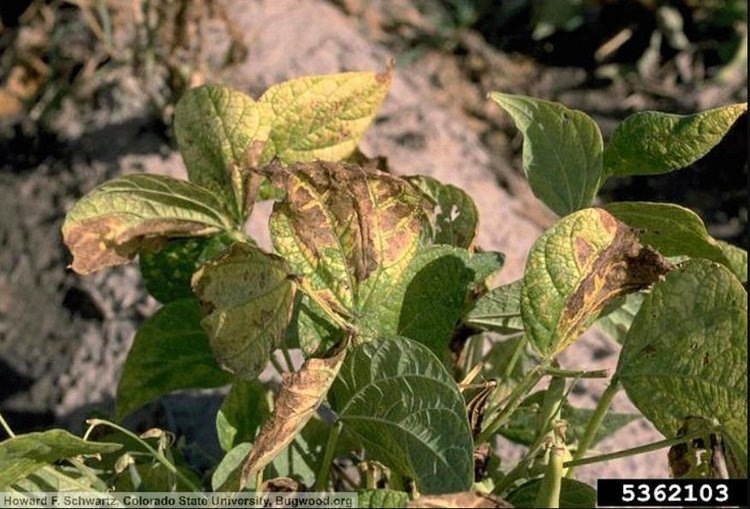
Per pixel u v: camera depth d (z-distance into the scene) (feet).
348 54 6.66
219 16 6.31
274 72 6.31
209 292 3.17
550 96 7.24
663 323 3.11
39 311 5.46
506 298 3.41
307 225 3.18
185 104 3.51
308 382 3.02
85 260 3.40
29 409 5.06
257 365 3.15
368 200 3.17
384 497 2.94
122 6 6.57
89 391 5.06
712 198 6.62
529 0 7.74
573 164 3.37
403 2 7.66
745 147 6.73
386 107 6.39
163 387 3.69
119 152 5.98
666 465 4.78
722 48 7.38
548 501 2.99
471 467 2.98
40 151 6.16
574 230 3.10
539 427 3.43
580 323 3.18
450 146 6.28
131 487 3.33
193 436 4.77
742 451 3.01
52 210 5.88
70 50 6.63
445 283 3.24
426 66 7.22
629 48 7.54
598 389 4.94
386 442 3.11
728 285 3.04
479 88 7.17
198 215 3.46
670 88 7.27
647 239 3.38
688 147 3.29
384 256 3.21
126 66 6.31
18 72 6.60
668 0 7.52
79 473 3.30
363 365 3.10
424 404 3.05
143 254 3.60
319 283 3.20
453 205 3.50
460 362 3.59
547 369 3.19
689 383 3.06
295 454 3.47
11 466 3.03
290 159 3.54
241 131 3.47
